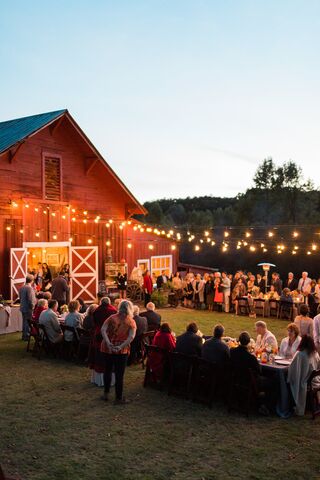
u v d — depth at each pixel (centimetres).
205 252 3797
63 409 762
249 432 679
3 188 1694
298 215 4344
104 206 2091
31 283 1324
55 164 1880
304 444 640
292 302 1606
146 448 621
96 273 1981
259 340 880
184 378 848
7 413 743
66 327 1070
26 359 1082
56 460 584
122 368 786
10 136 1789
